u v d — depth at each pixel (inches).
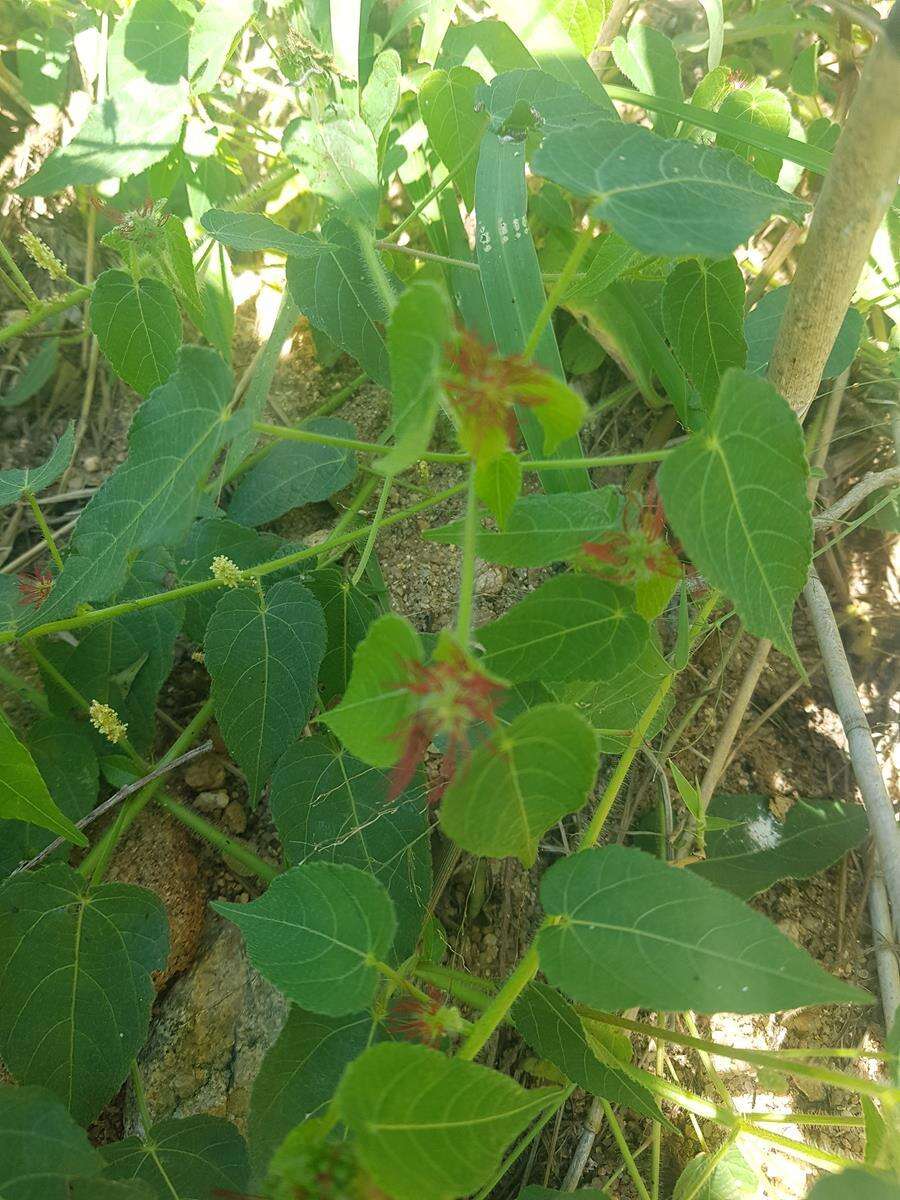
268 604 11.9
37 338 17.1
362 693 6.7
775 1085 10.2
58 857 12.2
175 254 13.3
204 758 13.9
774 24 17.7
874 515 15.9
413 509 12.3
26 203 17.6
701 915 7.5
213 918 12.8
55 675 12.6
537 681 10.4
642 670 10.3
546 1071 12.3
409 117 16.3
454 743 7.3
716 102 14.6
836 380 15.8
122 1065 10.3
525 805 7.5
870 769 13.4
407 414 6.6
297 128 13.7
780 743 15.3
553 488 12.5
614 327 15.3
